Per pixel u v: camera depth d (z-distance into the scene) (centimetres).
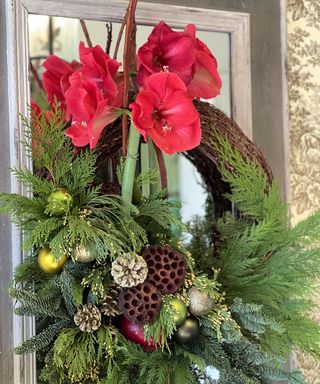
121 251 113
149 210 121
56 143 118
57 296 117
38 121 119
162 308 114
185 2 140
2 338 125
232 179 131
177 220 122
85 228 110
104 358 121
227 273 130
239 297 127
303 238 130
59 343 109
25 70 127
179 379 116
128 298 112
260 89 148
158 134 115
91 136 114
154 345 118
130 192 121
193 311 117
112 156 131
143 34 136
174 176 165
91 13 133
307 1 159
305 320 128
